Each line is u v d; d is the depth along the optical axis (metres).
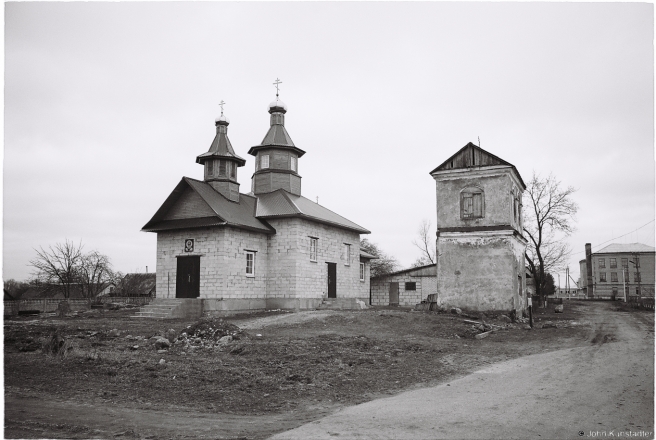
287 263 30.03
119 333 19.47
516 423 8.68
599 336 21.03
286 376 12.32
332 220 33.34
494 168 27.70
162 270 29.41
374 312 25.77
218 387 11.45
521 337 20.80
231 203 30.48
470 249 27.95
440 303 28.16
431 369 13.82
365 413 9.45
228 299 27.48
